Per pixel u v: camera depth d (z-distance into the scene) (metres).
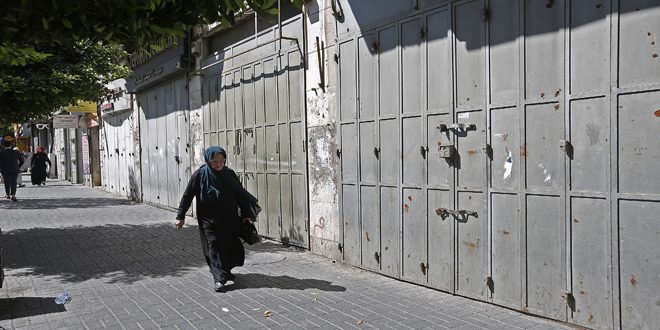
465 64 5.57
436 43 5.90
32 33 3.73
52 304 5.91
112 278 7.11
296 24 8.43
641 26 4.13
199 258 8.31
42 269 7.73
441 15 5.82
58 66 10.15
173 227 11.55
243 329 4.97
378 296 5.93
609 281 4.39
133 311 5.61
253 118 9.89
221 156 6.45
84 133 25.77
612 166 4.33
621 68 4.26
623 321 4.32
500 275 5.33
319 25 7.84
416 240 6.30
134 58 15.77
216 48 11.77
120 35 3.94
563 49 4.66
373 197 6.91
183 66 12.29
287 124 8.80
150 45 4.32
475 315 5.17
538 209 4.93
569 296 4.70
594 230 4.50
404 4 6.28
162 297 6.12
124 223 12.32
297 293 6.13
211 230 6.37
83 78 10.52
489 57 5.31
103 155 22.50
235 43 10.55
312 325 5.04
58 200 18.22
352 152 7.24
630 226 4.25
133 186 17.88
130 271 7.50
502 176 5.25
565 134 4.66
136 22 3.76
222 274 6.31
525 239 5.05
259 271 7.22
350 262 7.39
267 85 9.38
